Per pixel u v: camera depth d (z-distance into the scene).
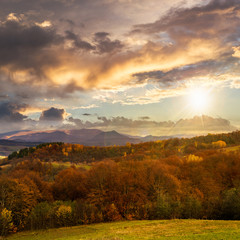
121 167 111.50
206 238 29.98
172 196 86.50
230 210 73.00
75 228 70.88
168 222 59.00
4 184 86.31
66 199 102.06
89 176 107.44
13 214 77.38
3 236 68.06
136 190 94.12
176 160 135.50
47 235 64.00
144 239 32.56
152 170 104.31
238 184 106.00
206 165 126.81
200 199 86.00
